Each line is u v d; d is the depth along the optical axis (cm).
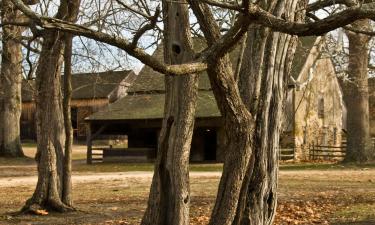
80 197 1611
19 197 1661
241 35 565
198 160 3472
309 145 3625
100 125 3481
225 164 656
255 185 659
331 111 4028
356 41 2409
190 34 794
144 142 3734
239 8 525
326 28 488
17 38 1482
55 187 1277
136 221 1165
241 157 646
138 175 2450
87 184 2034
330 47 1938
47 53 1255
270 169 668
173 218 773
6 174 2584
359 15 470
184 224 774
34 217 1223
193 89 788
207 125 3198
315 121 3762
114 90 5584
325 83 3900
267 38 670
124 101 3562
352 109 2895
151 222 788
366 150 2897
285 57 688
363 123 2883
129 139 3747
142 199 1555
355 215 1211
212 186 1888
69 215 1249
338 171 2498
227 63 624
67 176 1294
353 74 2700
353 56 2480
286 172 2467
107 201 1510
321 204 1402
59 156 1284
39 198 1269
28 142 5884
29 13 457
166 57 803
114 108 3497
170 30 796
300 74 3225
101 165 3188
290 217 1202
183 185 777
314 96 3734
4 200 1580
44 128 1277
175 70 501
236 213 652
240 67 677
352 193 1636
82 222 1164
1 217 1220
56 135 1280
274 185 673
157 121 3350
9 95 3562
